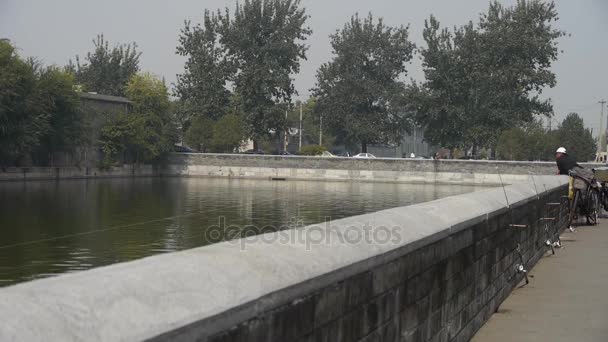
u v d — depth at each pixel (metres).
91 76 100.31
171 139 72.50
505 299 8.99
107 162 63.03
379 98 90.94
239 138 78.75
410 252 4.87
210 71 86.19
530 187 11.88
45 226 24.70
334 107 91.56
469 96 77.94
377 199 43.28
